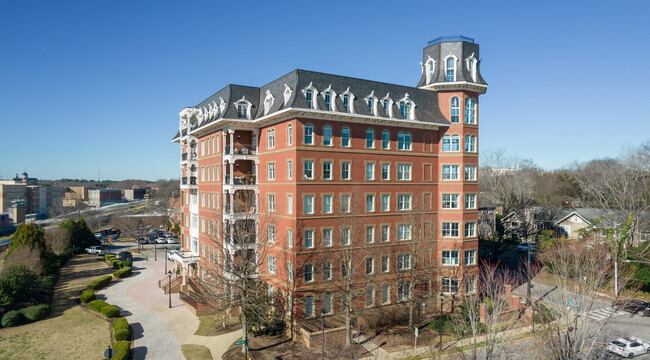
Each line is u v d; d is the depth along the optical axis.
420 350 31.00
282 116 36.47
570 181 97.44
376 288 38.16
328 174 36.34
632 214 52.94
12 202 142.75
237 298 33.59
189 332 35.97
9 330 36.09
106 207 171.25
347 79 38.47
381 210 39.09
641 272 43.00
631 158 63.41
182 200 57.84
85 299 44.06
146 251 80.69
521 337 31.95
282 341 33.56
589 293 26.50
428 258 41.84
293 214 34.78
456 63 42.12
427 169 42.16
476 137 42.94
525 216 77.19
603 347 31.39
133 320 39.06
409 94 41.22
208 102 47.69
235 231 37.97
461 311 35.00
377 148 39.03
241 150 41.00
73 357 30.44
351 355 29.98
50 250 66.31
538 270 52.88
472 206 42.41
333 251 36.12
